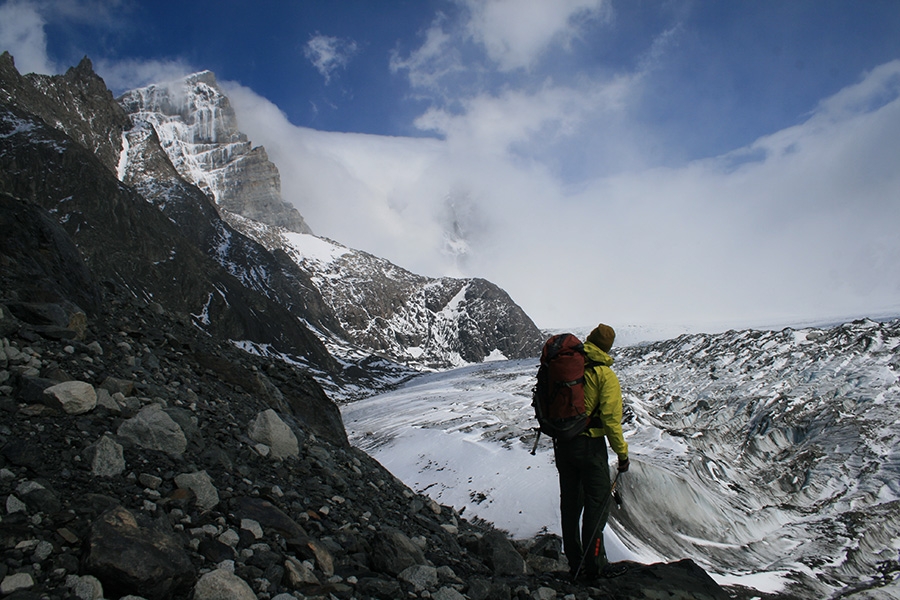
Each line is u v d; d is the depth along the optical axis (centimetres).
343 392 8444
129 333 789
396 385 10156
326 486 621
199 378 782
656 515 1678
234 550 407
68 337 629
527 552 668
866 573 1648
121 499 412
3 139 6359
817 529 1952
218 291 7731
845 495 2362
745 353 4559
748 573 1528
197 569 372
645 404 3762
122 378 624
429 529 646
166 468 475
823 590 1501
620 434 526
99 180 6681
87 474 426
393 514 647
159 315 978
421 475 2108
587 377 535
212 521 432
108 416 517
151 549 343
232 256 12756
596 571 554
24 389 481
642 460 2044
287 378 984
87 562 325
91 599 313
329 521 535
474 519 1619
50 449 434
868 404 3183
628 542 1427
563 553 685
